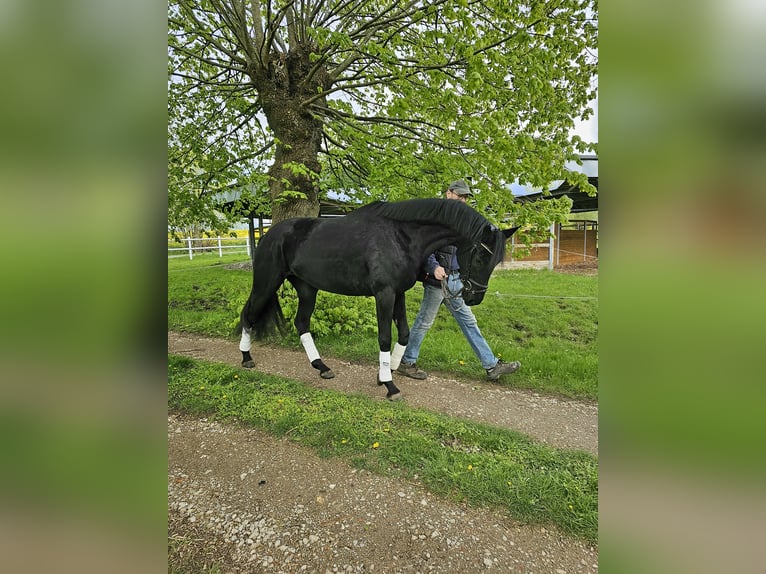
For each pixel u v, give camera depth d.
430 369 3.43
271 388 2.88
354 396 2.79
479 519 1.62
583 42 3.93
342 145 5.11
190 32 4.52
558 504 1.69
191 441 2.20
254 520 1.62
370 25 3.90
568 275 9.23
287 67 4.69
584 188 3.71
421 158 4.24
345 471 1.92
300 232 3.11
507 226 4.18
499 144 3.35
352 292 2.99
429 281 3.06
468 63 3.25
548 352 3.89
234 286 7.28
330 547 1.49
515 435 2.27
